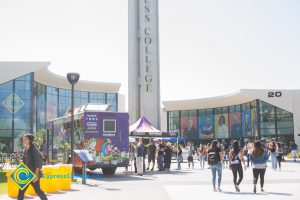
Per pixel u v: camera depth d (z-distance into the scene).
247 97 61.66
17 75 46.56
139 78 46.88
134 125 27.20
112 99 66.31
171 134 26.55
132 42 47.44
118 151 21.05
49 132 25.84
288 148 54.47
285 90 57.88
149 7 47.62
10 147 45.88
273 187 14.94
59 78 55.91
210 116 73.94
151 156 24.91
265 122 58.91
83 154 17.03
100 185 16.28
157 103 46.75
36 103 53.41
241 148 14.55
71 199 12.05
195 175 21.69
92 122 20.52
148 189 14.78
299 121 56.16
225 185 16.02
